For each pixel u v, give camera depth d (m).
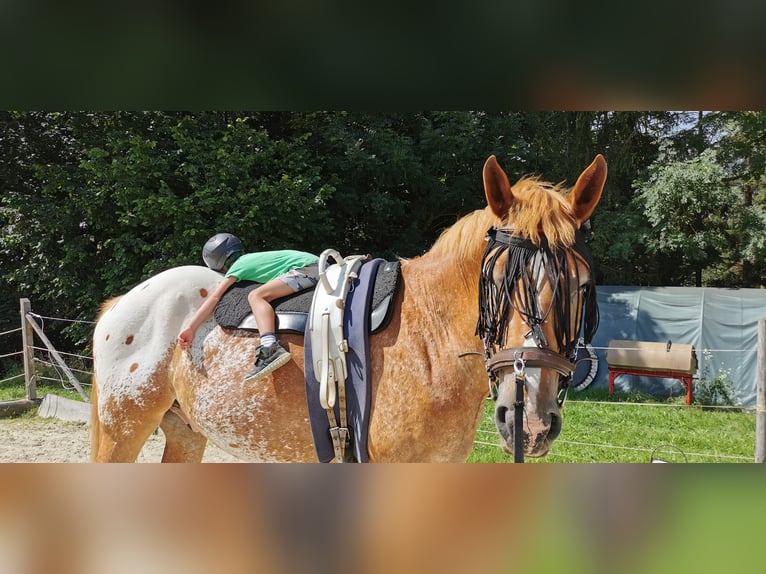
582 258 1.93
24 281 9.98
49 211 9.48
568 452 5.78
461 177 10.59
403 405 2.06
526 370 1.81
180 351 2.71
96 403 2.91
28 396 7.34
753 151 11.49
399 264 2.33
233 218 8.88
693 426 7.17
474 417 2.11
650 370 9.01
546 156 11.33
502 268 1.92
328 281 2.31
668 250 11.82
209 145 9.21
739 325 9.34
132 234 9.32
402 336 2.13
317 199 9.19
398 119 10.45
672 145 12.04
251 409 2.39
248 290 2.63
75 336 9.85
